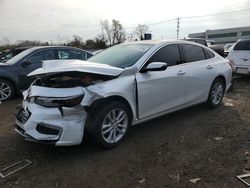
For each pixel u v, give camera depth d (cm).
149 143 425
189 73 511
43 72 385
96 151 397
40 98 371
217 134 463
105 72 385
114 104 392
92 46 5166
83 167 356
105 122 391
